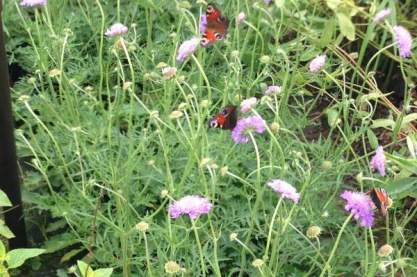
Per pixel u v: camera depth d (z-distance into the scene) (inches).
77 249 51.2
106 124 54.1
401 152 54.2
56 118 55.8
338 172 50.7
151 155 52.2
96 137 52.9
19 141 54.9
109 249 48.4
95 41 64.3
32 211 53.4
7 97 45.4
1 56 44.3
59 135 54.8
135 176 51.2
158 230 46.8
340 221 50.1
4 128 46.0
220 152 52.1
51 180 53.7
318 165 52.1
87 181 50.7
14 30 65.6
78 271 48.4
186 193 49.4
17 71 65.6
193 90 51.7
